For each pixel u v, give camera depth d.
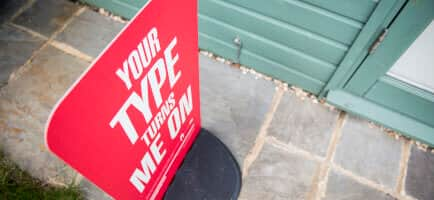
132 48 0.69
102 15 2.30
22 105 1.91
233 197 1.63
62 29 2.23
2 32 2.20
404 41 1.34
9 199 1.60
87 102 0.63
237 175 1.68
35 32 2.21
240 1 1.62
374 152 1.82
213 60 2.14
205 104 1.96
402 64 1.56
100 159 0.80
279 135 1.86
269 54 1.89
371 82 1.68
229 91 2.01
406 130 1.80
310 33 1.60
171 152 1.35
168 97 1.01
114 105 0.73
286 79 2.02
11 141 1.79
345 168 1.77
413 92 1.60
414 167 1.78
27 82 2.00
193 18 0.89
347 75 1.72
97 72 0.61
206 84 2.04
